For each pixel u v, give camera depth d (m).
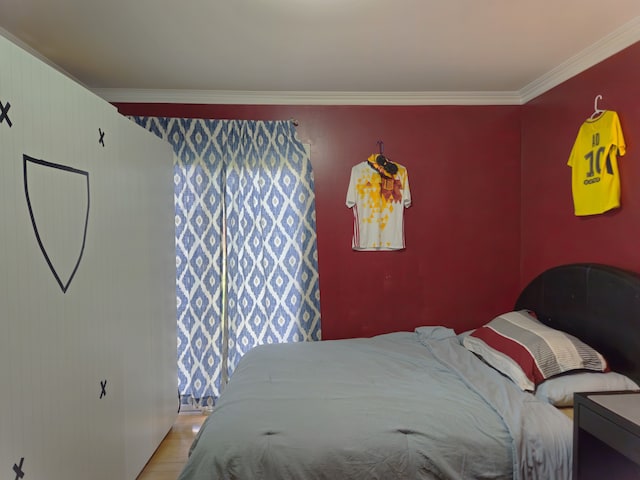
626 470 1.50
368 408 1.65
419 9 1.79
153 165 2.33
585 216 2.33
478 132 3.00
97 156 1.73
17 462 1.23
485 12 1.82
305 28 1.95
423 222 3.01
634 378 1.84
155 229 2.36
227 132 2.84
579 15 1.86
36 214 1.34
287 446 1.43
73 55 2.24
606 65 2.15
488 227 3.02
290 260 2.90
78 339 1.57
